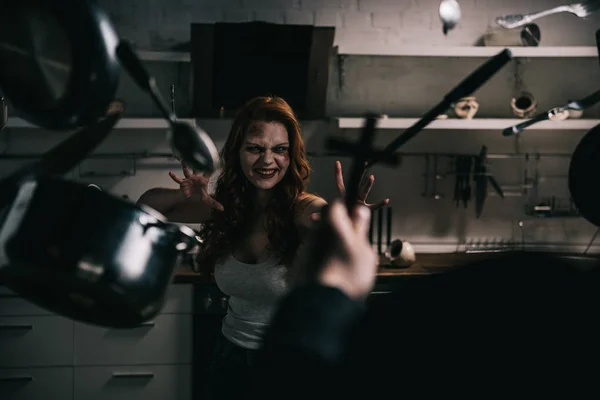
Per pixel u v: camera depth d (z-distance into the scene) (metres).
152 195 2.22
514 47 3.64
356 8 3.79
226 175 2.14
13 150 3.65
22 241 0.79
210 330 3.18
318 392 0.43
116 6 3.66
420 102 3.86
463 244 3.91
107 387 3.20
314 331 0.42
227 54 3.34
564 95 3.92
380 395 0.42
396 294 0.44
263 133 2.02
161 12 3.68
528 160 3.93
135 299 0.81
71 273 0.78
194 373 3.20
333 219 0.46
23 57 0.79
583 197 0.73
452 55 3.54
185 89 3.71
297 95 3.44
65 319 3.18
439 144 3.88
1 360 3.17
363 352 0.42
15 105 0.83
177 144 0.76
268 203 2.08
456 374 0.41
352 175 0.52
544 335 0.41
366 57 3.82
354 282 0.44
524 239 3.93
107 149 3.71
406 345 0.42
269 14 3.75
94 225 0.79
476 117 3.90
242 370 2.00
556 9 3.48
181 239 0.85
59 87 0.80
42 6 0.77
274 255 2.01
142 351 3.19
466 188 3.80
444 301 0.42
